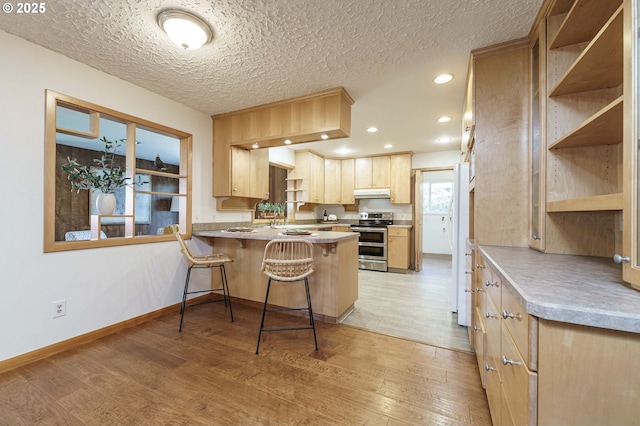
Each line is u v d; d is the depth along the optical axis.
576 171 1.44
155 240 2.71
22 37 1.82
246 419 1.38
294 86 2.50
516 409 0.84
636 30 0.78
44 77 1.94
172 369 1.81
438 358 1.98
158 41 1.85
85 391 1.58
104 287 2.30
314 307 2.72
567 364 0.68
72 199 4.64
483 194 1.85
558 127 1.46
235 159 3.31
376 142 4.56
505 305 1.02
